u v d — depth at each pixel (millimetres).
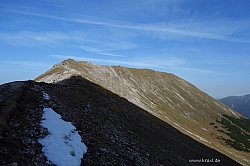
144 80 149750
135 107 53625
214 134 103812
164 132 44094
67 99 29359
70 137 19484
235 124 137750
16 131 15977
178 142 43156
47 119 20781
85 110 28672
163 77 167250
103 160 18688
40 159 14250
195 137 67500
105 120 29359
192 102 149875
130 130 31578
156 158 25781
